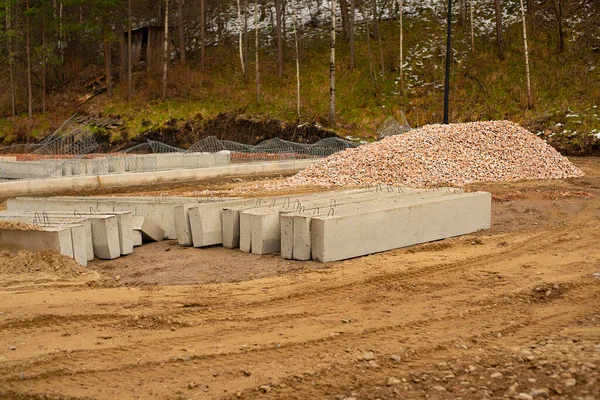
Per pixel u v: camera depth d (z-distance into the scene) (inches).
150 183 906.1
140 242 481.7
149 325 291.0
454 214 491.5
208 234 459.2
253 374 229.5
